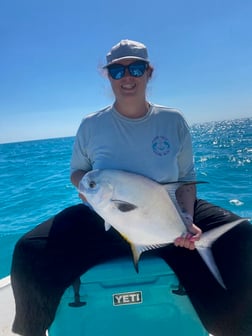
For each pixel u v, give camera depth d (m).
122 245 2.21
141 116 2.45
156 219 1.98
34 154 27.83
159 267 2.07
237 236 2.09
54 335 2.06
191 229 1.99
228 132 43.53
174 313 2.08
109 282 2.05
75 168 2.71
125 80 2.33
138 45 2.38
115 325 2.07
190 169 2.65
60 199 9.03
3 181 12.84
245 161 12.95
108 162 2.40
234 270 1.99
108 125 2.44
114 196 1.96
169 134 2.45
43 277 2.03
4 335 2.54
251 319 1.94
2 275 4.54
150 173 2.37
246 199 7.42
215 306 1.98
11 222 7.07
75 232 2.21
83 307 2.04
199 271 2.02
